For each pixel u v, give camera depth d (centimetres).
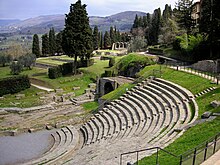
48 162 2625
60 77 6788
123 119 3356
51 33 10950
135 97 3847
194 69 4588
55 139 3453
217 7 4669
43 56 10838
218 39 4703
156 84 4025
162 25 9612
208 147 1580
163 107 3167
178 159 1680
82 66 7419
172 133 2327
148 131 2625
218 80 3531
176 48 6397
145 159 1844
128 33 14938
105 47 12938
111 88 5291
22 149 3153
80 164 2169
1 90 5300
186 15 7094
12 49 14488
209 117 2405
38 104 4747
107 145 2561
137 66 5638
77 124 3969
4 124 3859
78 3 6612
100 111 3912
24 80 5694
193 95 3228
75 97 5181
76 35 6606
